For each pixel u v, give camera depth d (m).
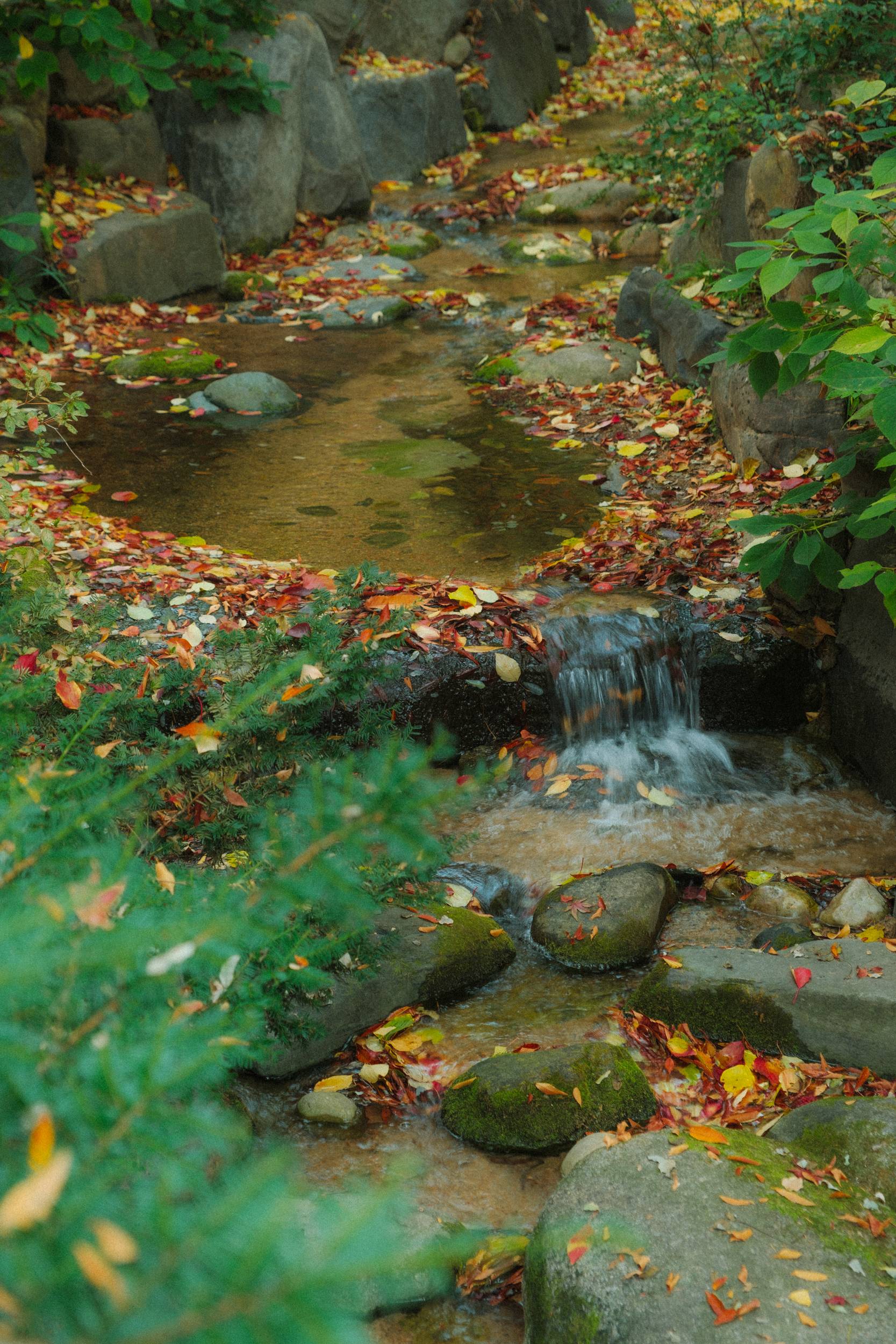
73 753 3.05
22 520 4.27
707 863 3.83
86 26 7.89
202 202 9.06
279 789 3.45
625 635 4.44
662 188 9.70
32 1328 0.72
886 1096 2.79
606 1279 2.16
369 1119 2.86
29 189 7.81
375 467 6.03
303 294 8.90
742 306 6.51
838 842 3.93
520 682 4.34
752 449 5.48
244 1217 0.79
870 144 5.87
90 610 4.23
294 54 9.83
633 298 7.36
